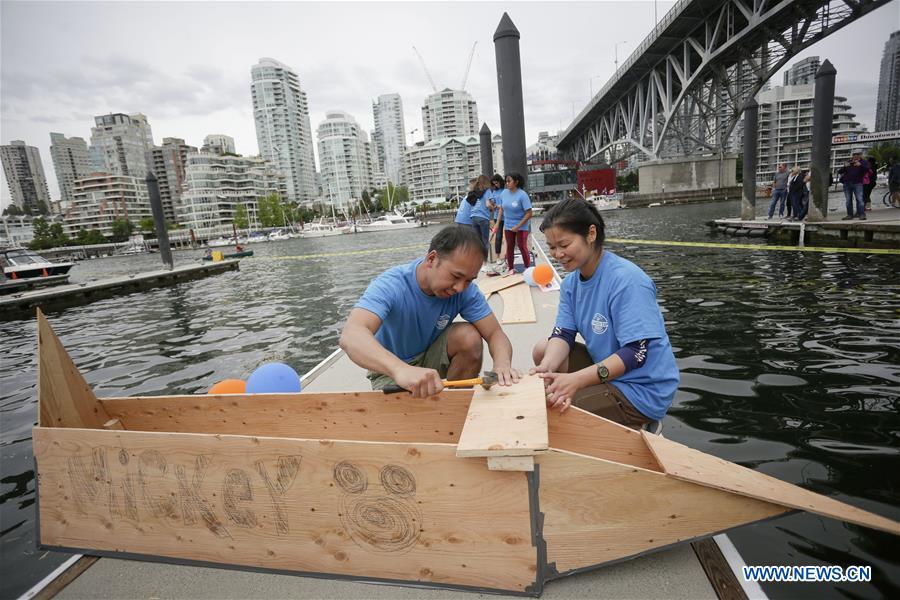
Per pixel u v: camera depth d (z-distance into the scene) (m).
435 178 125.19
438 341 2.21
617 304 1.90
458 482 1.36
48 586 1.57
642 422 1.93
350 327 1.78
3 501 3.03
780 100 88.69
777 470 2.37
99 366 6.51
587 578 1.42
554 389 1.75
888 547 1.76
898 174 14.51
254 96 167.62
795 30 30.34
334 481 1.46
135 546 1.69
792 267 8.70
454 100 155.25
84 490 1.71
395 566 1.47
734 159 57.56
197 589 1.52
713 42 35.72
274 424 2.07
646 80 49.56
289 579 1.54
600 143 72.12
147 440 1.60
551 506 1.35
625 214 41.94
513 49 6.48
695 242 14.49
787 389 3.31
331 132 147.00
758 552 1.78
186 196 111.44
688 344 4.55
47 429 1.73
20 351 8.55
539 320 4.64
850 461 2.38
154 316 10.75
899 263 8.20
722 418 2.97
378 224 64.50
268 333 7.65
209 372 5.71
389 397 1.92
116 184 124.06
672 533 1.40
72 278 31.09
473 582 1.42
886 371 3.49
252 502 1.54
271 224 103.38
